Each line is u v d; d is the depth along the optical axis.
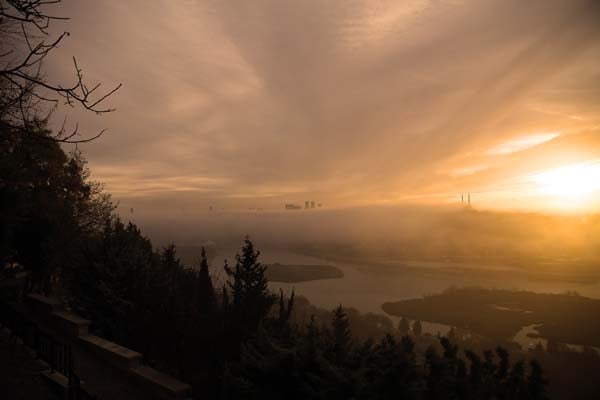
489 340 43.59
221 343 14.45
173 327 14.66
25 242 14.16
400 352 8.76
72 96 4.28
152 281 16.36
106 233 18.33
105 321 15.40
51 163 15.41
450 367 10.33
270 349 10.10
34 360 9.62
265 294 18.23
